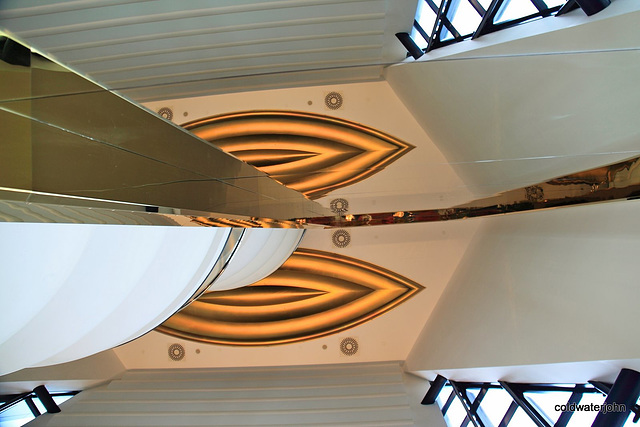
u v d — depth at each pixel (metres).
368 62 7.59
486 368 6.14
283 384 9.20
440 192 3.23
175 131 2.21
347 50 7.31
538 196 3.33
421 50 6.74
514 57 3.23
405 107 7.36
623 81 2.78
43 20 5.50
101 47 5.79
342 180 3.03
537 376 5.58
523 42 4.45
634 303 3.74
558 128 3.10
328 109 7.97
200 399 8.73
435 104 5.01
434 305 9.83
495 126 3.54
